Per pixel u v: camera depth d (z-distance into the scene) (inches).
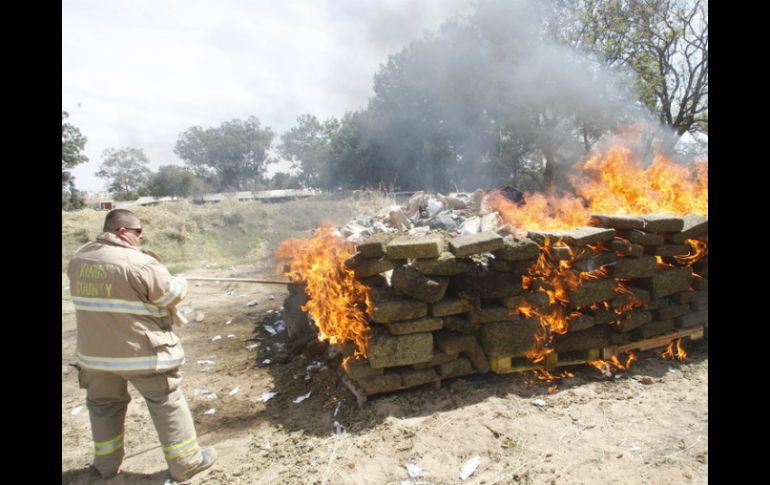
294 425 132.6
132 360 104.0
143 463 119.6
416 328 135.9
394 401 135.9
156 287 106.2
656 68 533.3
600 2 500.1
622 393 136.9
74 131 1159.6
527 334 144.6
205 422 139.6
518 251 142.2
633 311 158.7
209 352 204.7
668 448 108.7
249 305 284.5
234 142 1984.5
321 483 104.4
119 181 1866.4
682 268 165.2
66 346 219.0
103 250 105.9
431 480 102.7
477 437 116.4
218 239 574.2
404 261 143.5
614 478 99.6
